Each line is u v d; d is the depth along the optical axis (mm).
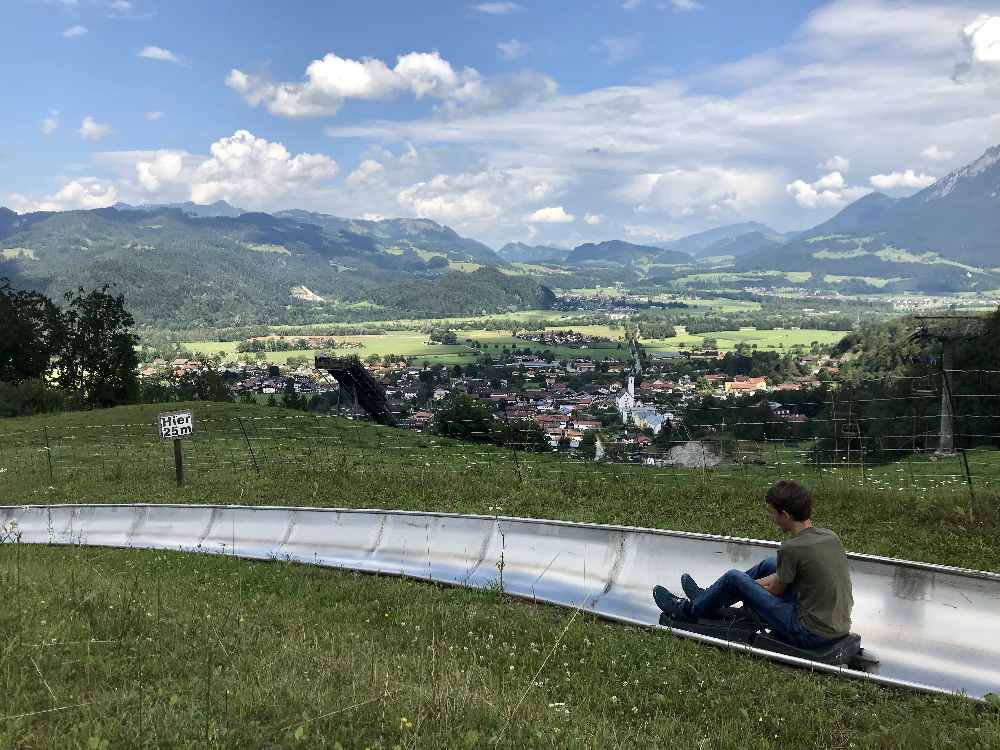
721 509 15891
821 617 7555
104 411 45594
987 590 7969
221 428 39031
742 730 6293
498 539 12297
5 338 73375
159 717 5355
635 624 9195
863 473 20594
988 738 5848
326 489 20812
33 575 11031
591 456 28141
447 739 5188
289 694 5887
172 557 14750
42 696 5727
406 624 9367
